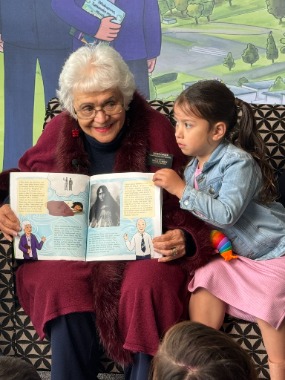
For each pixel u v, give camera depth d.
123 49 3.77
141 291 2.03
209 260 2.12
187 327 1.23
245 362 1.17
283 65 3.76
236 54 3.77
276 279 2.07
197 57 3.78
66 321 2.06
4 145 3.87
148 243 2.09
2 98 3.84
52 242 2.13
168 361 1.18
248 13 3.73
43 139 2.33
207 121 2.11
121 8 3.73
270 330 2.05
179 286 2.09
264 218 2.15
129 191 2.12
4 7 3.76
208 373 1.14
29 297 2.19
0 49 3.80
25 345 2.30
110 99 2.14
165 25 3.75
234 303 2.07
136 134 2.22
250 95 3.80
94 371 2.16
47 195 2.14
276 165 2.51
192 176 2.21
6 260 2.27
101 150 2.25
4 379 1.22
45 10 3.75
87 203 2.15
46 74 3.82
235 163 2.11
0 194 2.34
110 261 2.12
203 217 2.09
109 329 2.06
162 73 3.79
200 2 3.71
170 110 2.57
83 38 3.77
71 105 2.21
